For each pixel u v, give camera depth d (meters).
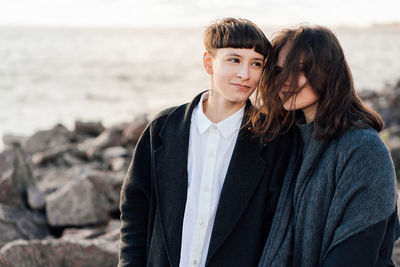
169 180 1.77
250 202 1.71
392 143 7.11
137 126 10.20
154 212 1.87
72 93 25.95
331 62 1.56
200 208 1.72
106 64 53.69
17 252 2.94
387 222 1.44
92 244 3.07
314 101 1.61
